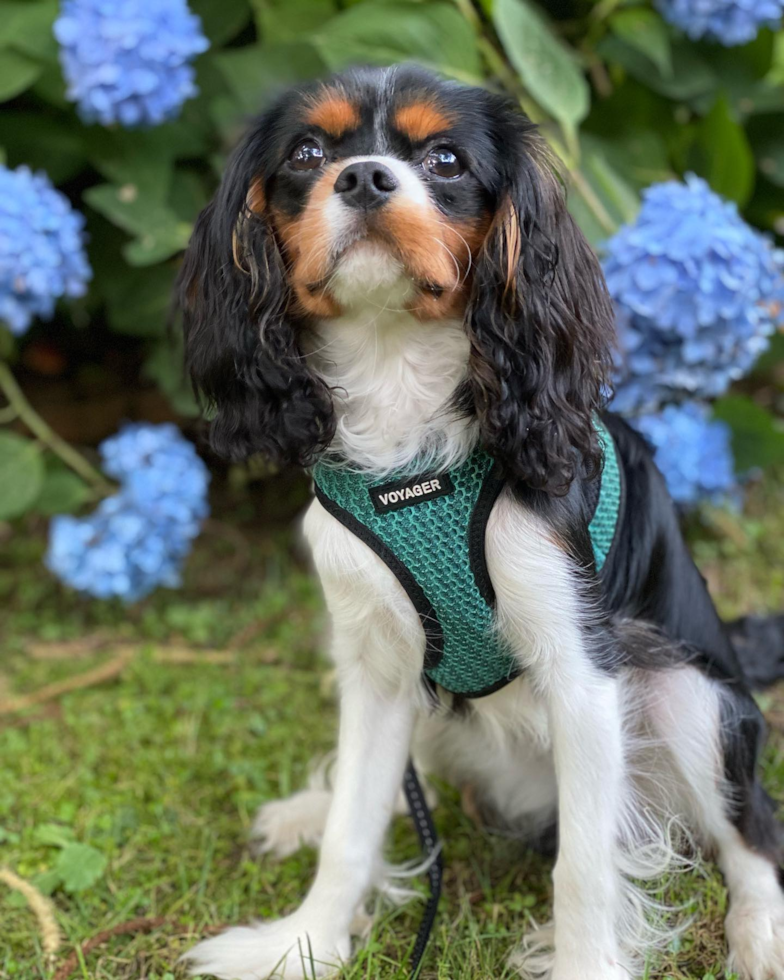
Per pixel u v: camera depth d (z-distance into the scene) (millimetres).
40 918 575
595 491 533
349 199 478
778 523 1001
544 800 617
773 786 652
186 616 908
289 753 723
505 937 557
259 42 948
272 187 529
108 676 825
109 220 979
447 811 674
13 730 756
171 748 728
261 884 613
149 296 961
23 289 801
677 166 981
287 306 526
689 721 571
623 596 556
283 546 1022
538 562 494
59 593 963
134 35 790
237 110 876
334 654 563
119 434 1029
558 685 505
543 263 507
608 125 977
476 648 530
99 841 634
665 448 835
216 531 1045
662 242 760
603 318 545
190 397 927
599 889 504
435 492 503
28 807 667
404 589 516
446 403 517
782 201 1036
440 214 495
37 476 869
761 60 960
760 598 892
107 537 867
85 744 737
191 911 589
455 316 513
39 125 922
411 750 628
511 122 519
